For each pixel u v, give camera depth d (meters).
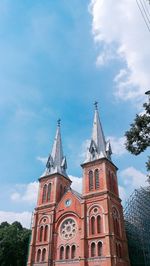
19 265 64.56
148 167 20.03
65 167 67.75
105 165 55.19
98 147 60.62
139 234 65.06
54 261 49.91
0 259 62.09
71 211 53.91
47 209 57.72
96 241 46.50
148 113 19.11
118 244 47.78
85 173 56.53
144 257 58.41
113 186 55.50
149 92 18.20
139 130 19.30
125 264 46.59
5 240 65.06
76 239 49.81
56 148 70.81
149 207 67.00
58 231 53.41
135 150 19.73
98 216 49.31
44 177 63.84
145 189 70.69
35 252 53.38
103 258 43.91
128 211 72.69
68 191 57.66
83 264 44.97
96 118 68.94
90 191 53.28
